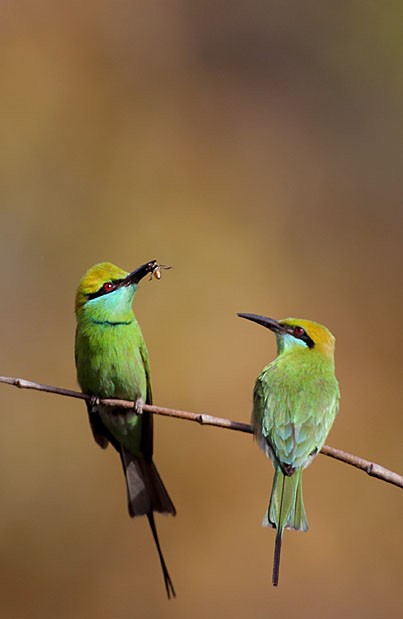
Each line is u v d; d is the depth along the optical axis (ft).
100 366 28.07
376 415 41.24
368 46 53.42
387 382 42.50
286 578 36.65
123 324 28.04
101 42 46.93
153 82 48.06
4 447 37.99
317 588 36.63
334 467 38.55
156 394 38.91
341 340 43.80
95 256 42.39
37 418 38.63
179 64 49.85
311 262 46.29
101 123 45.03
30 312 41.14
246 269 43.09
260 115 51.16
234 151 48.57
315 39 53.57
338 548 37.24
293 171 49.83
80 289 28.43
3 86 43.91
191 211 44.19
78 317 28.40
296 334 26.53
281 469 23.68
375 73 53.11
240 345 40.55
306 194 49.03
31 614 36.04
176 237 43.14
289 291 44.06
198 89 49.90
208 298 41.68
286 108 51.85
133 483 28.19
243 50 52.19
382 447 40.19
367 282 46.62
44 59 44.86
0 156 43.01
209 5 51.60
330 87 52.90
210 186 46.03
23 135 43.52
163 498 27.94
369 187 50.80
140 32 48.78
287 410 24.39
